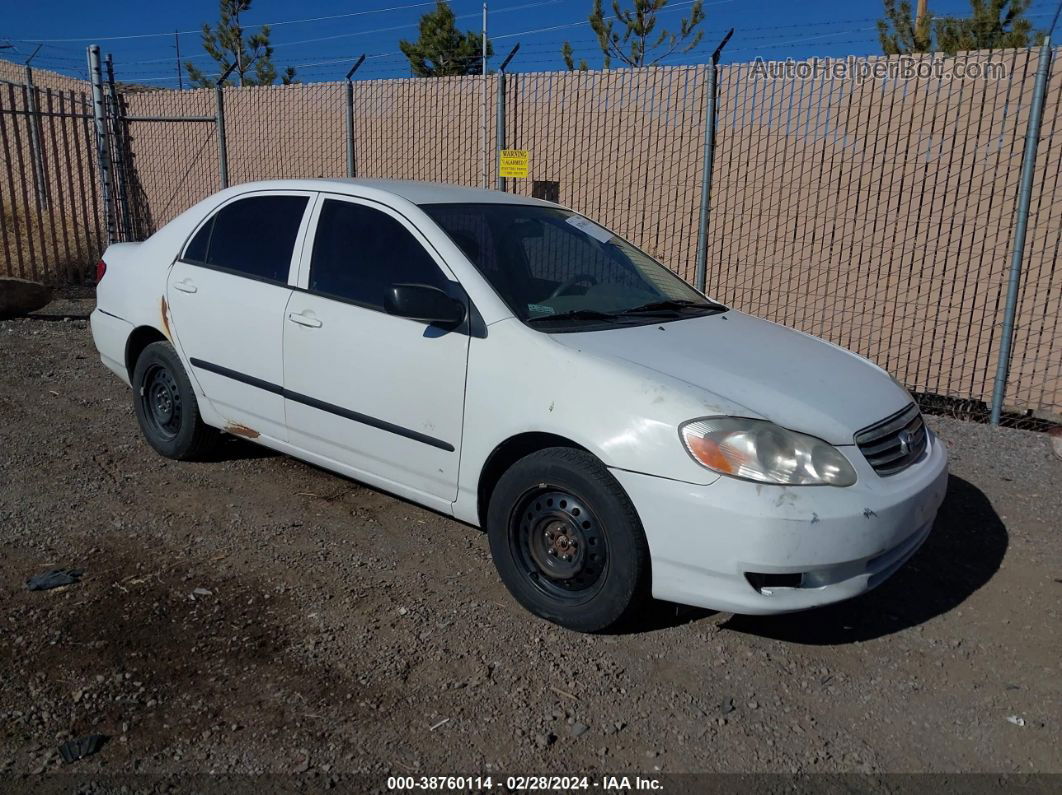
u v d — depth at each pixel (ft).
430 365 13.07
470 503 13.01
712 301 16.39
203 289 16.46
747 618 12.89
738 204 26.58
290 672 11.10
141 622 12.07
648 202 28.25
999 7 31.30
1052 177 22.03
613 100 28.37
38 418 20.57
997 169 22.67
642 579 11.55
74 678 10.75
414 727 10.19
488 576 13.82
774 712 10.76
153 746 9.68
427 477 13.48
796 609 11.02
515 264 13.88
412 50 56.75
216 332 16.19
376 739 9.96
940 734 10.47
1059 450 20.47
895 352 24.85
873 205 24.53
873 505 11.12
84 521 15.16
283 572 13.67
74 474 17.21
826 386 12.48
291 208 15.76
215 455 18.25
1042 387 22.85
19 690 10.48
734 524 10.64
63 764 9.33
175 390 17.61
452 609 12.78
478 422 12.60
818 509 10.75
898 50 33.37
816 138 25.07
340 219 14.94
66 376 24.34
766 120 25.75
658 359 12.21
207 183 40.19
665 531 11.05
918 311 24.32
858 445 11.63
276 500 16.40
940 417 23.49
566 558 12.14
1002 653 12.25
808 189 25.41
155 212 42.57
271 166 37.78
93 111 38.40
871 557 11.27
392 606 12.80
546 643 11.98
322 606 12.72
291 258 15.34
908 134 23.77
